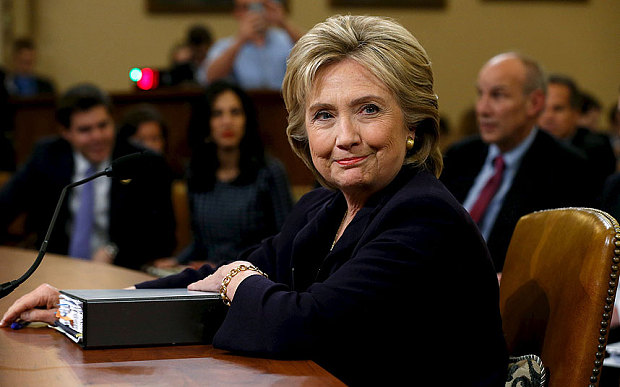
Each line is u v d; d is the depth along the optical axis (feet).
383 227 9.32
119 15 55.42
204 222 23.56
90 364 8.29
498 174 20.79
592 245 9.71
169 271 21.50
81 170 25.64
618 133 43.83
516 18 56.24
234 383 7.68
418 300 9.07
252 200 23.15
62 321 9.77
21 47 51.96
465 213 9.43
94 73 55.52
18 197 25.81
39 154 25.94
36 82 52.21
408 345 9.20
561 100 31.48
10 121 38.42
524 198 19.99
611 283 9.53
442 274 9.11
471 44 55.98
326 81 9.51
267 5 39.91
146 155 10.78
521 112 20.44
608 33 56.65
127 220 24.35
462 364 9.39
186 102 36.11
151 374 7.95
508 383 9.75
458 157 21.74
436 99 9.80
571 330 9.62
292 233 11.32
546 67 56.65
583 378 9.47
